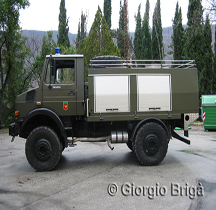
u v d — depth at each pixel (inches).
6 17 561.0
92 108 236.5
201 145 346.6
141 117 241.3
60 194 171.0
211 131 513.7
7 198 165.9
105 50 779.4
